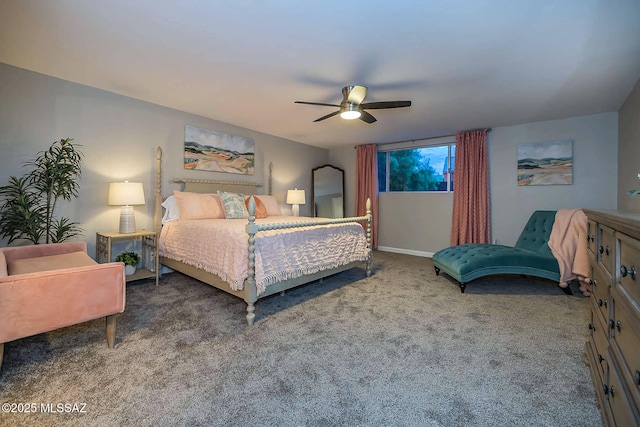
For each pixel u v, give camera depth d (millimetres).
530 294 3057
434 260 3703
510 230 4359
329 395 1470
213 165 4172
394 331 2184
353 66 2447
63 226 2799
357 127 4477
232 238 2496
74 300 1678
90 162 3078
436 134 4863
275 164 5164
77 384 1526
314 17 1803
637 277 864
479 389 1526
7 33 2027
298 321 2348
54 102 2828
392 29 1917
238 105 3512
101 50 2254
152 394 1457
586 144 3801
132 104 3357
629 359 922
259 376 1618
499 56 2256
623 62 2340
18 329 1508
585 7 1674
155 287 3178
